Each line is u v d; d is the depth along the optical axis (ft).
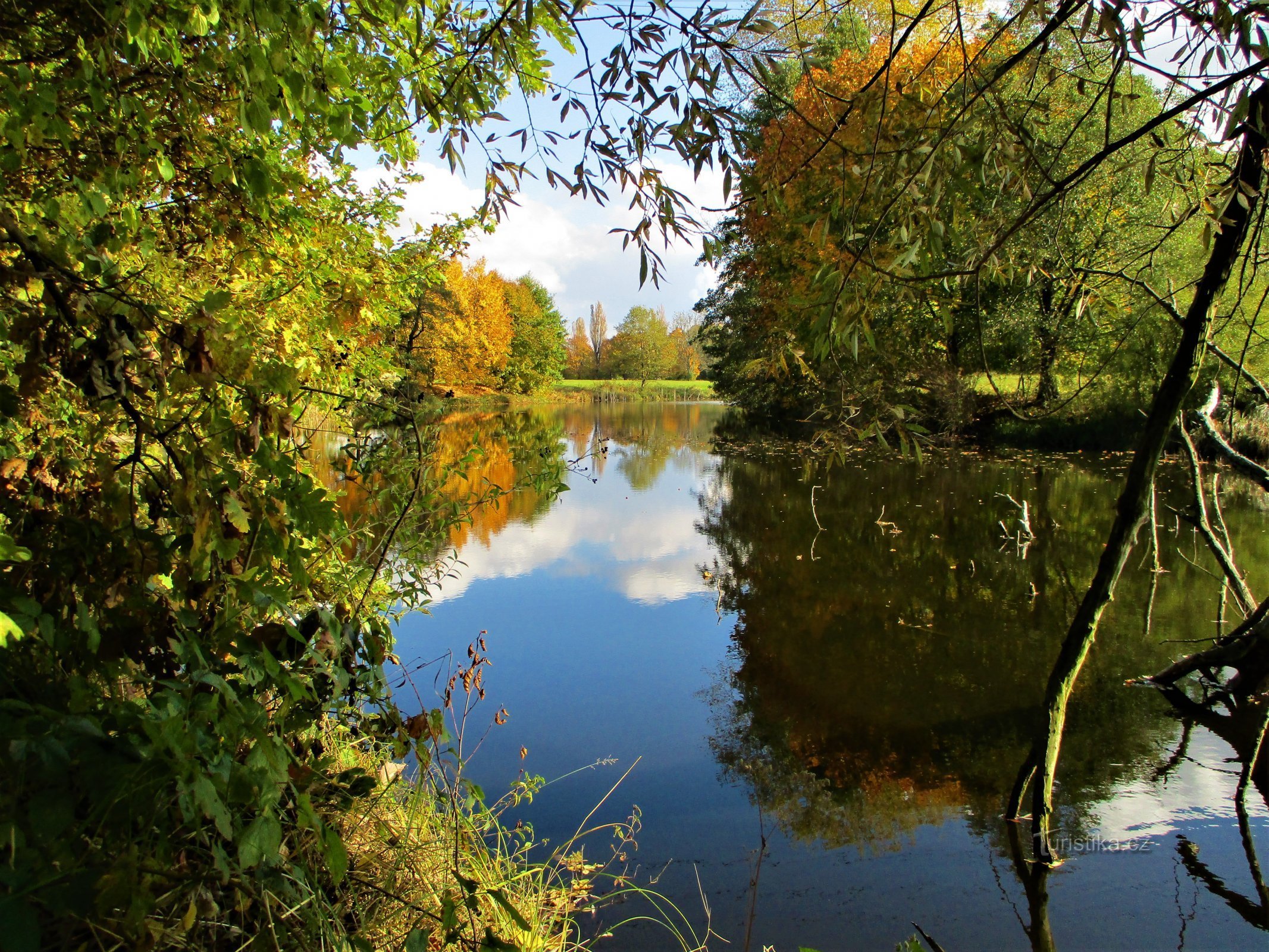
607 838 11.00
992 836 10.98
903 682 16.51
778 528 33.53
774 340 7.44
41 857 3.22
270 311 9.27
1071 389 55.72
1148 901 9.41
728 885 9.78
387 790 6.88
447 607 22.76
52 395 5.71
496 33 6.79
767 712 15.24
